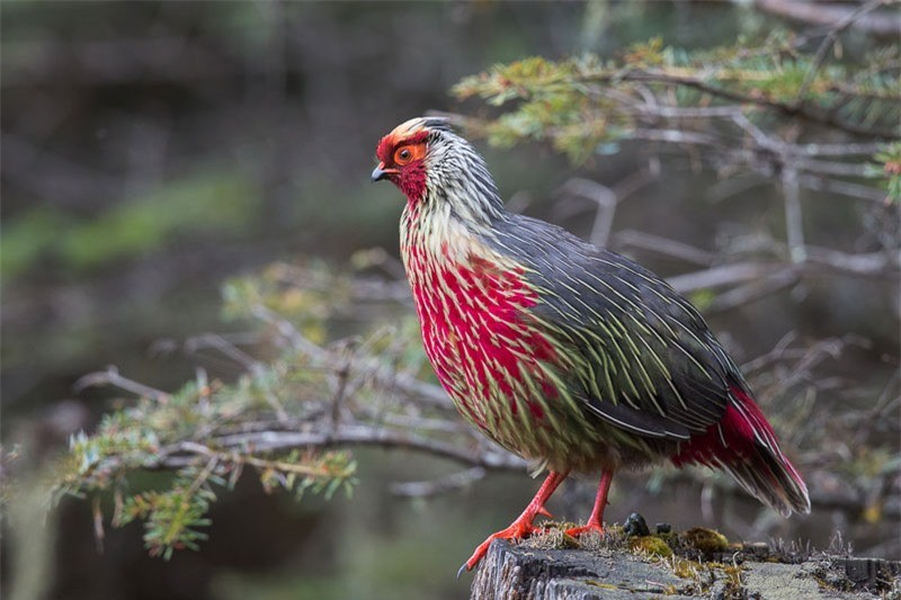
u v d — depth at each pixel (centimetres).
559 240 788
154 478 1658
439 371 795
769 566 675
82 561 1942
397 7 2042
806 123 1028
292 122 2128
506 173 1811
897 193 831
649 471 862
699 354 778
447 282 765
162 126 2186
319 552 1928
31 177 2145
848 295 1581
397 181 790
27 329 1866
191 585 2000
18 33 2081
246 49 2080
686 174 1688
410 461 1716
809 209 1530
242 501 1995
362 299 1364
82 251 1869
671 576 644
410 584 1691
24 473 848
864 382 1552
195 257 1939
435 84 2050
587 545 701
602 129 1005
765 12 1152
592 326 753
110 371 997
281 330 1121
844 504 1073
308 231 1977
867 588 663
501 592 660
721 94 931
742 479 820
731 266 1234
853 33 1183
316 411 1012
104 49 2125
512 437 785
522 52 1795
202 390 962
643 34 1391
